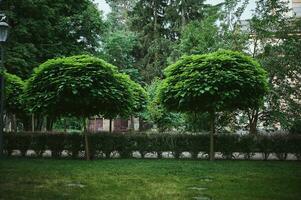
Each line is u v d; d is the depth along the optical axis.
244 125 19.44
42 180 9.92
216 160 15.84
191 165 13.53
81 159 15.86
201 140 16.64
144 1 36.75
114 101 15.19
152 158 16.53
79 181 9.79
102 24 25.83
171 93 15.35
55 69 14.64
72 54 23.75
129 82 17.27
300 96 18.75
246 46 19.62
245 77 14.38
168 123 26.09
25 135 17.19
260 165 13.73
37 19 22.95
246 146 16.39
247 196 7.92
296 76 18.66
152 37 35.88
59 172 11.43
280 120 18.53
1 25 14.88
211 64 14.40
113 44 35.53
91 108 15.95
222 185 9.30
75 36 25.20
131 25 37.34
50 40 23.55
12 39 21.81
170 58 28.33
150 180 10.02
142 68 35.59
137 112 23.61
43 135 17.00
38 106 14.88
